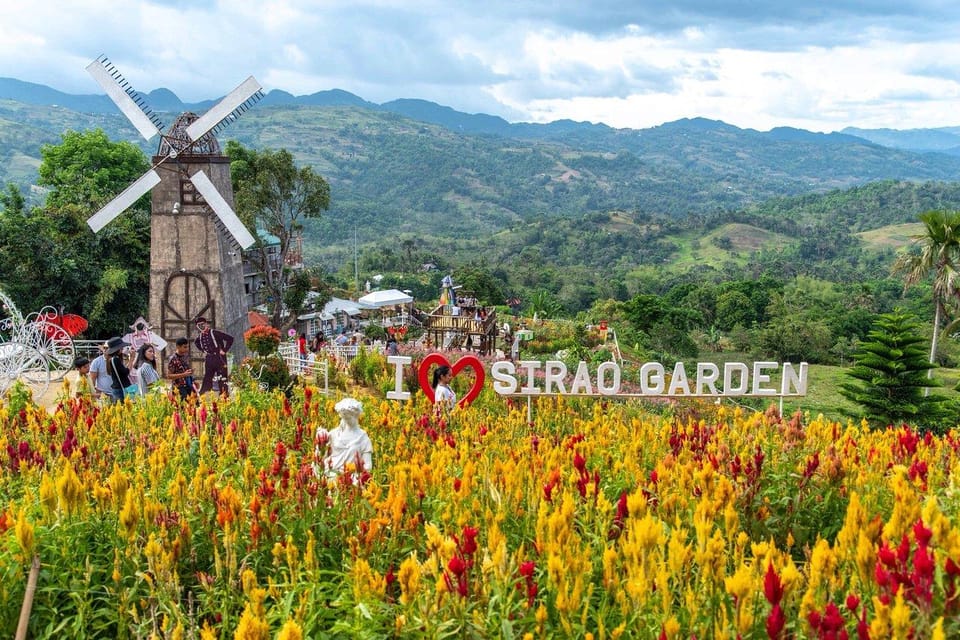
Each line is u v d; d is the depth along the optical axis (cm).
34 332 1791
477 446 756
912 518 443
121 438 838
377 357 2252
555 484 550
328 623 463
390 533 535
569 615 383
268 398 1270
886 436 805
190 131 2453
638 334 5025
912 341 2369
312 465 627
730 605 407
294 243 5209
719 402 1263
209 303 2456
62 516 497
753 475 570
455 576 403
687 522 525
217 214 2423
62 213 2923
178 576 475
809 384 4431
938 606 361
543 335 4225
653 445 747
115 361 1462
